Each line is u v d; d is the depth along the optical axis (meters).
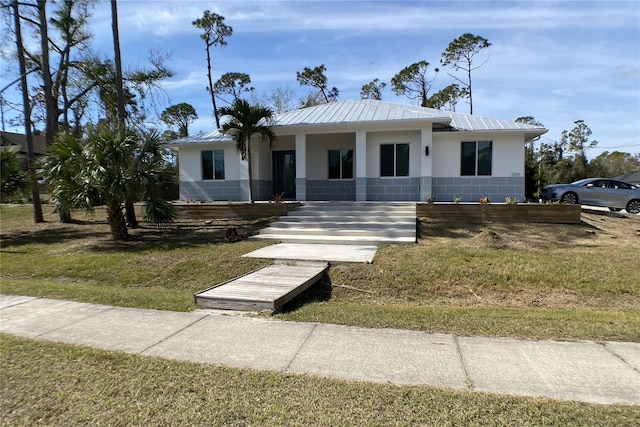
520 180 14.30
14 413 2.93
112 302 5.92
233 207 13.28
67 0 16.67
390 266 7.65
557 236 9.93
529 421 2.69
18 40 14.26
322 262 7.88
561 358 3.71
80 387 3.28
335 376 3.40
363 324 4.80
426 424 2.69
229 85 35.91
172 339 4.34
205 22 32.31
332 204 13.32
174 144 17.03
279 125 14.64
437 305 6.24
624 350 3.88
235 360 3.76
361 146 14.72
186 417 2.83
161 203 11.16
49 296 6.31
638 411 2.79
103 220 14.79
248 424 2.74
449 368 3.53
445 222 11.57
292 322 4.91
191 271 8.13
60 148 10.31
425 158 14.30
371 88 39.78
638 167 55.62
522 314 5.29
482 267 7.53
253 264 8.15
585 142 51.38
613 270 7.25
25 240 11.68
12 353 3.97
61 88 17.73
